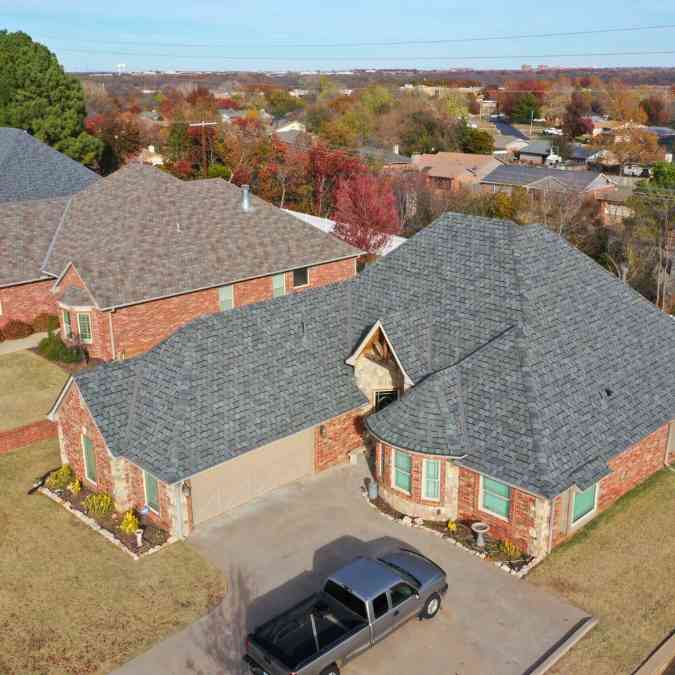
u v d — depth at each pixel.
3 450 28.77
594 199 76.44
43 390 34.47
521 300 25.59
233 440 23.27
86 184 52.44
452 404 23.45
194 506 23.31
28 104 72.44
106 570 21.44
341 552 22.08
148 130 109.56
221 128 89.25
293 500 24.92
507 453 21.77
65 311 37.72
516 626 19.02
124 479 23.92
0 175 49.03
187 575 21.16
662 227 54.84
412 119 126.94
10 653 18.30
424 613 19.11
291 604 19.88
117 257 36.38
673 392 26.11
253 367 25.34
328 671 16.77
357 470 26.89
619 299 28.48
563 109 181.38
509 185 88.75
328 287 29.59
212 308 38.47
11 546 22.61
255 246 40.72
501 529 22.39
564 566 21.42
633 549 22.25
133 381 24.72
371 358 27.03
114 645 18.55
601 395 24.17
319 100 169.00
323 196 78.19
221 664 17.84
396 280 29.36
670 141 137.75
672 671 17.91
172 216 39.81
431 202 76.25
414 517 23.83
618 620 19.30
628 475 25.23
